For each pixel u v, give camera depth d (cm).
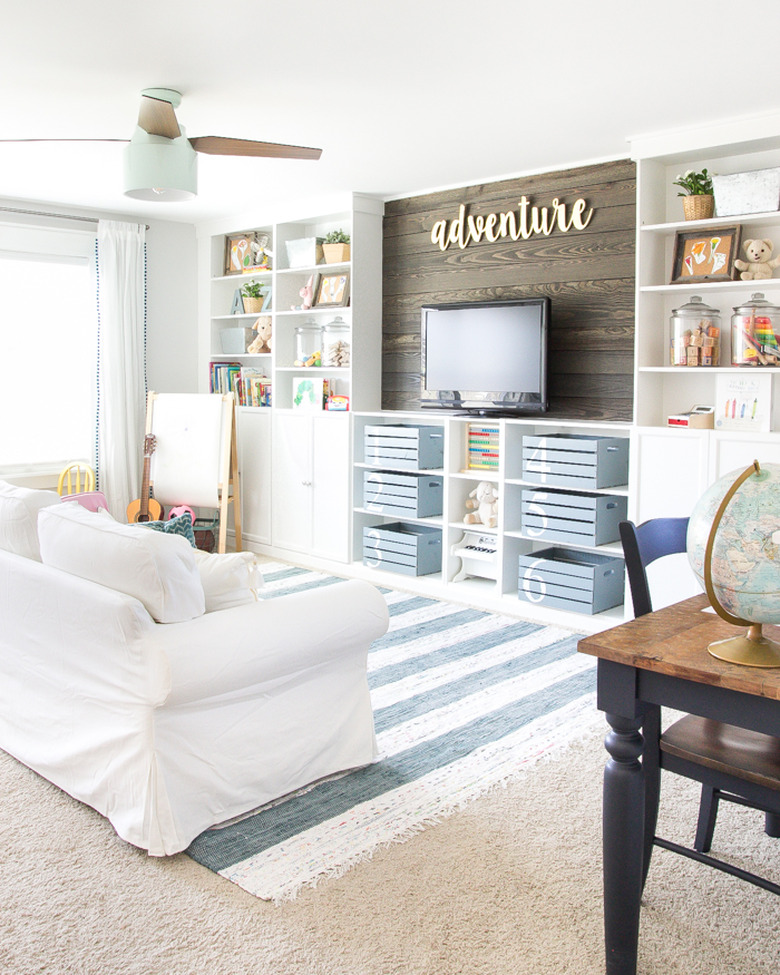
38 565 270
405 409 556
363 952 191
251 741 251
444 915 205
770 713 156
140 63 310
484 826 247
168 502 591
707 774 190
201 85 332
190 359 664
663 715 332
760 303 378
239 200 557
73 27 278
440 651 405
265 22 272
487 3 256
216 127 388
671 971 187
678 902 212
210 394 582
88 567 249
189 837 234
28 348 577
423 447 510
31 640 271
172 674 221
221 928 200
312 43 289
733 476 167
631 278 443
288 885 217
